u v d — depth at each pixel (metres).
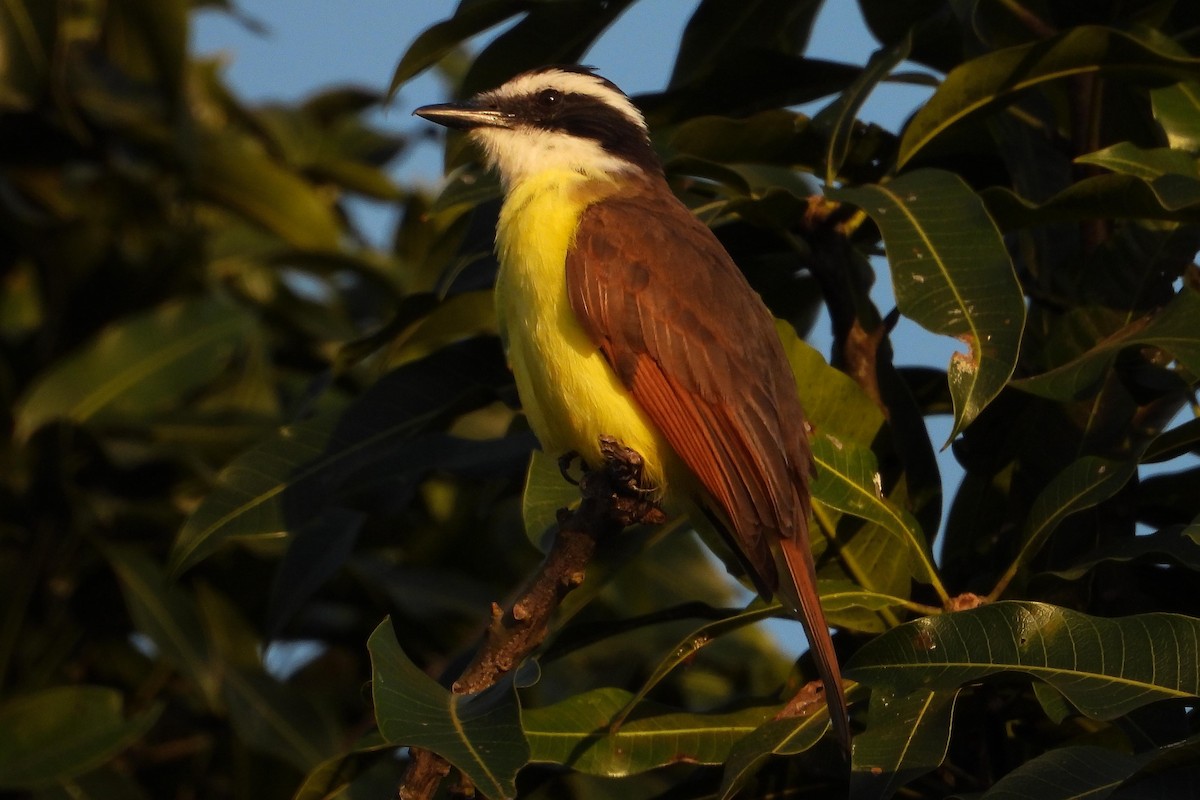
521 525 12.86
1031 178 9.13
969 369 7.09
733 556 9.02
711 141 8.95
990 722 7.77
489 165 10.10
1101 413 8.20
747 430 8.55
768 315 9.05
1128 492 8.11
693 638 7.32
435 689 6.31
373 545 12.62
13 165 13.69
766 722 7.25
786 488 8.20
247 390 12.88
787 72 9.69
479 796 6.50
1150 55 8.34
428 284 10.80
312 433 9.29
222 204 14.04
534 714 7.52
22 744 10.16
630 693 7.72
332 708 12.10
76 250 12.86
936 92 8.45
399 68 9.20
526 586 7.42
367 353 9.81
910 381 9.46
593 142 9.95
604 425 8.77
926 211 7.67
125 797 10.75
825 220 8.67
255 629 12.27
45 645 11.83
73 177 13.79
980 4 9.24
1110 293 8.29
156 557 12.18
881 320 8.74
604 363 8.81
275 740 10.90
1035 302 8.94
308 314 13.90
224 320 12.55
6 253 13.44
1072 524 8.01
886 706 6.83
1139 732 6.88
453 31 9.11
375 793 10.16
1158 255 8.26
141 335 12.36
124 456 11.98
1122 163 8.12
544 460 8.66
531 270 8.95
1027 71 8.41
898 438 8.23
